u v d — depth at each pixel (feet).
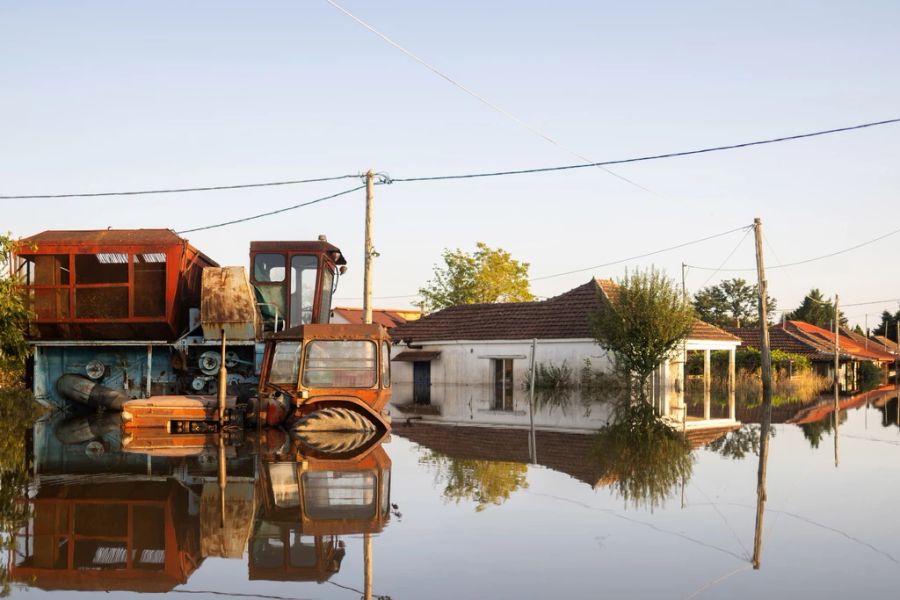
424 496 30.94
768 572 20.51
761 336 116.37
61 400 78.59
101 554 22.16
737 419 72.59
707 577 19.99
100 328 75.92
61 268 75.87
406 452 45.24
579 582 19.48
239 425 58.59
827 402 102.37
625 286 108.37
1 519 26.27
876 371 237.04
